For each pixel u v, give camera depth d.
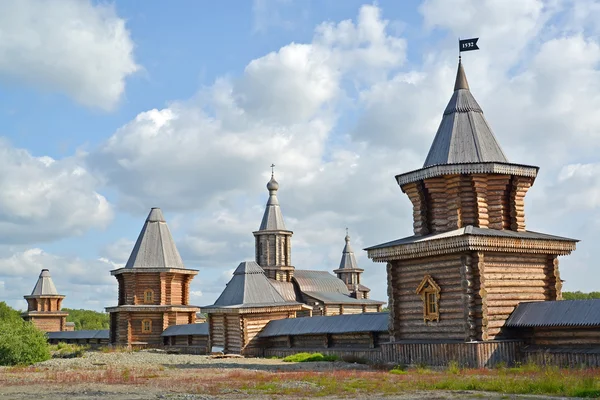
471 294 31.00
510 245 31.52
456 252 31.59
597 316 28.38
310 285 84.56
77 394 22.45
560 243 33.22
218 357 46.12
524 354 30.77
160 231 67.88
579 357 28.27
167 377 29.30
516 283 32.22
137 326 63.88
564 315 29.62
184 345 60.69
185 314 65.62
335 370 31.89
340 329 41.59
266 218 80.56
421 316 33.72
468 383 22.44
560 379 21.64
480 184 33.84
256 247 80.38
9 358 42.41
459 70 37.62
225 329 50.50
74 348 64.56
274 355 47.00
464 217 33.81
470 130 35.59
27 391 23.86
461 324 31.53
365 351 39.28
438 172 33.75
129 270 64.19
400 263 35.16
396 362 33.75
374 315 40.44
